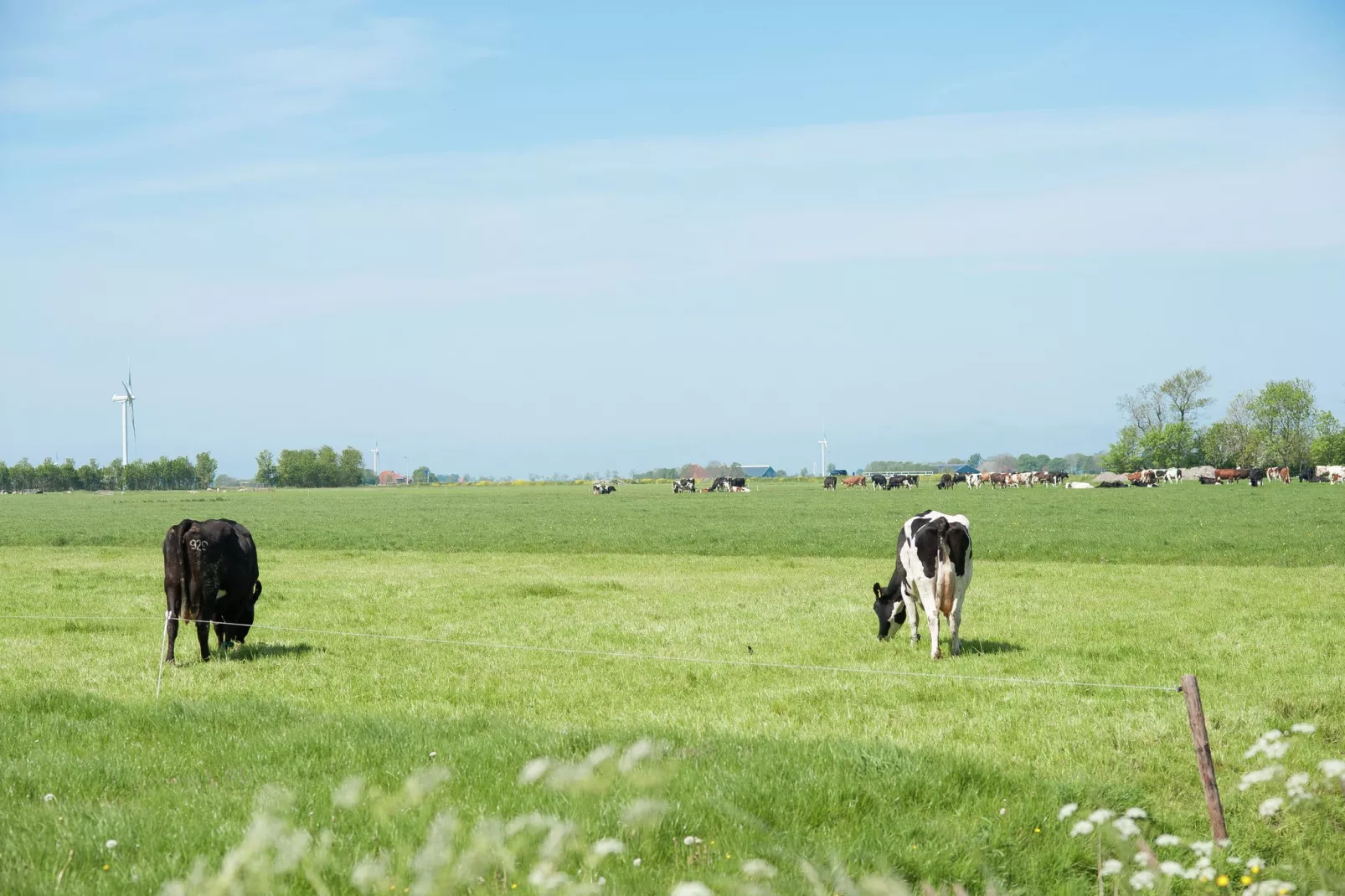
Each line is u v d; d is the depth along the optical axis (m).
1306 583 23.16
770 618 18.59
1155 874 6.00
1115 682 12.59
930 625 14.66
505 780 7.76
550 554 35.66
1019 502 72.56
